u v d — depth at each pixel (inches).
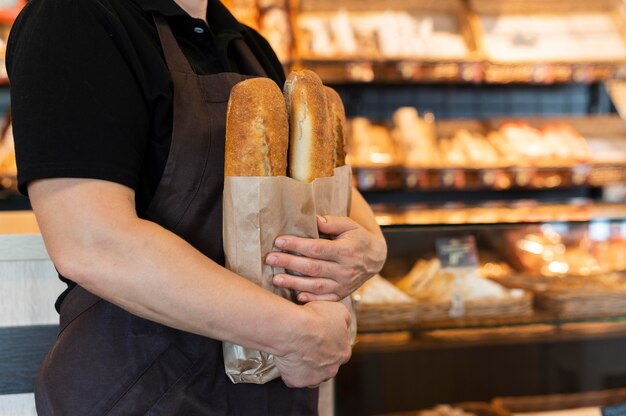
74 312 41.8
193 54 45.1
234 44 50.2
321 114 42.1
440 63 143.3
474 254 76.5
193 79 41.7
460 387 88.2
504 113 165.6
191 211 40.4
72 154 36.3
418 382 86.5
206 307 36.4
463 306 75.2
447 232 75.2
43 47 37.6
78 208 36.2
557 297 77.2
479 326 75.9
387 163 140.8
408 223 75.5
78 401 40.1
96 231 36.0
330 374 41.1
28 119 36.8
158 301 36.2
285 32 138.6
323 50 142.4
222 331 37.1
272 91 40.7
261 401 42.8
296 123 41.6
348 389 83.0
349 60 138.7
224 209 39.8
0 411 56.6
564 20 159.8
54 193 36.5
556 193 164.6
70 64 37.3
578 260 80.2
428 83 160.1
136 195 40.5
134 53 39.3
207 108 41.4
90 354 40.4
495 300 75.7
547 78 149.2
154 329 40.4
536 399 85.1
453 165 143.0
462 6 157.1
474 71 144.9
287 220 40.4
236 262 39.6
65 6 38.4
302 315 38.4
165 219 40.1
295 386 40.4
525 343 87.9
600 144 154.9
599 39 157.8
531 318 77.2
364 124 149.0
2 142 128.6
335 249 41.6
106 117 37.2
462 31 153.6
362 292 73.3
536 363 88.4
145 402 40.0
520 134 151.9
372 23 151.2
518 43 154.9
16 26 41.4
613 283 79.0
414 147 144.2
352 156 142.0
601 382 86.7
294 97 41.8
